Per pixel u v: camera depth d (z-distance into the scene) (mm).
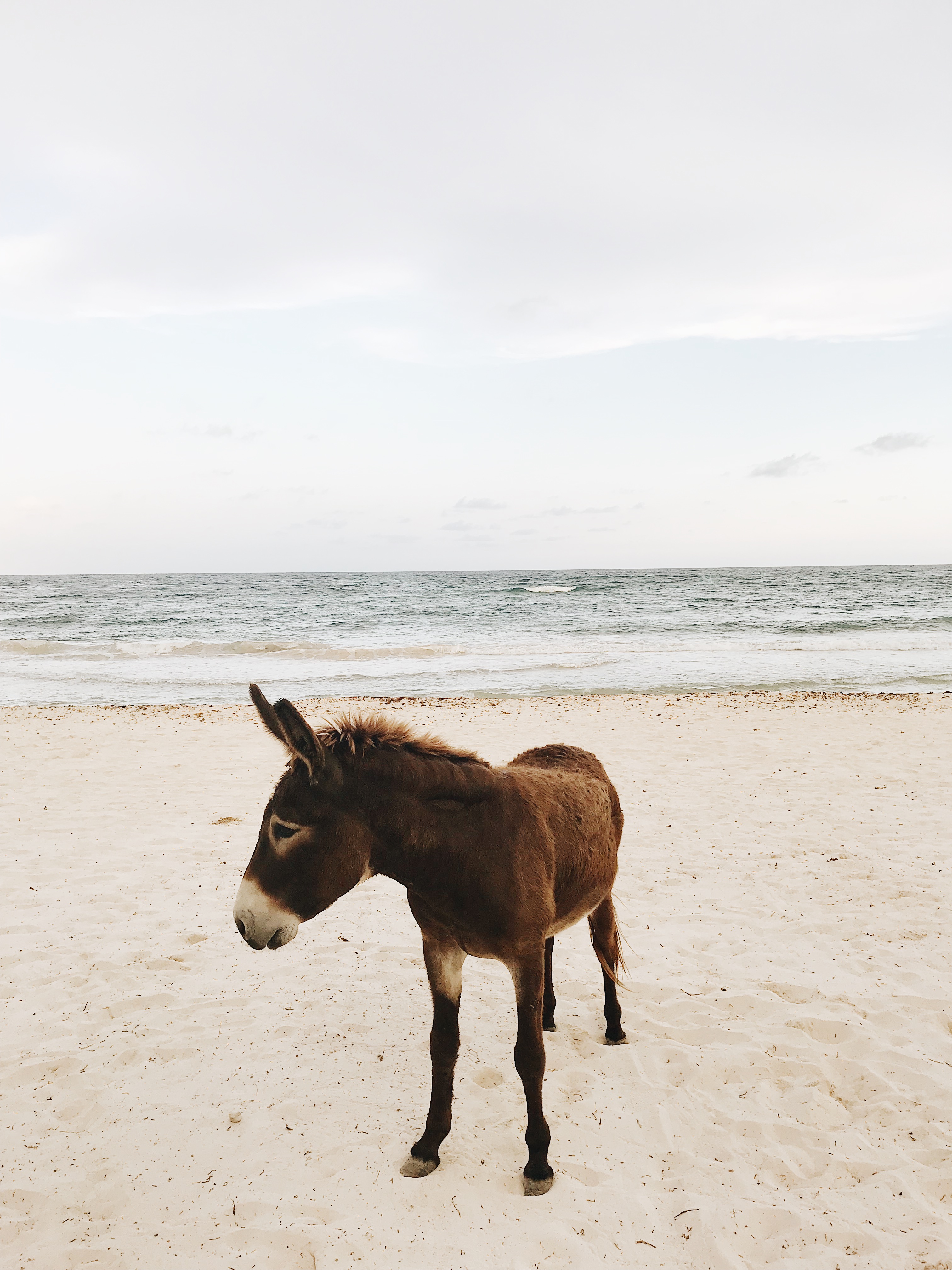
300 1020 4305
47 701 18141
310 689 19625
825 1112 3500
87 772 10430
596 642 30141
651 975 4836
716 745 11930
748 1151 3254
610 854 3723
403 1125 3410
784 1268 2639
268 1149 3234
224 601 60719
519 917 2877
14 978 4754
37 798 9078
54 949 5156
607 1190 3006
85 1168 3131
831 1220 2846
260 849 2762
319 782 2664
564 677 21250
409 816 2766
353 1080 3750
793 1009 4367
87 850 7191
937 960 4902
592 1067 3871
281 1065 3863
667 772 10258
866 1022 4207
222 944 5289
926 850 6977
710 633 33719
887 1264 2639
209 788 9609
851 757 10984
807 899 5945
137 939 5344
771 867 6641
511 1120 3447
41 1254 2674
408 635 34594
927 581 86188
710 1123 3428
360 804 2746
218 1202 2938
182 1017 4324
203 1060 3906
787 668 22750
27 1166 3131
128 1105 3539
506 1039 4164
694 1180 3070
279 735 2674
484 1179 3066
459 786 2848
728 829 7723
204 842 7434
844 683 19938
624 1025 4273
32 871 6617
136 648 27484
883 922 5488
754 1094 3643
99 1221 2852
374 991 4648
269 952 5191
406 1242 2734
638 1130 3385
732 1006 4430
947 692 18125
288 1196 2963
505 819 2912
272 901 2705
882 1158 3193
